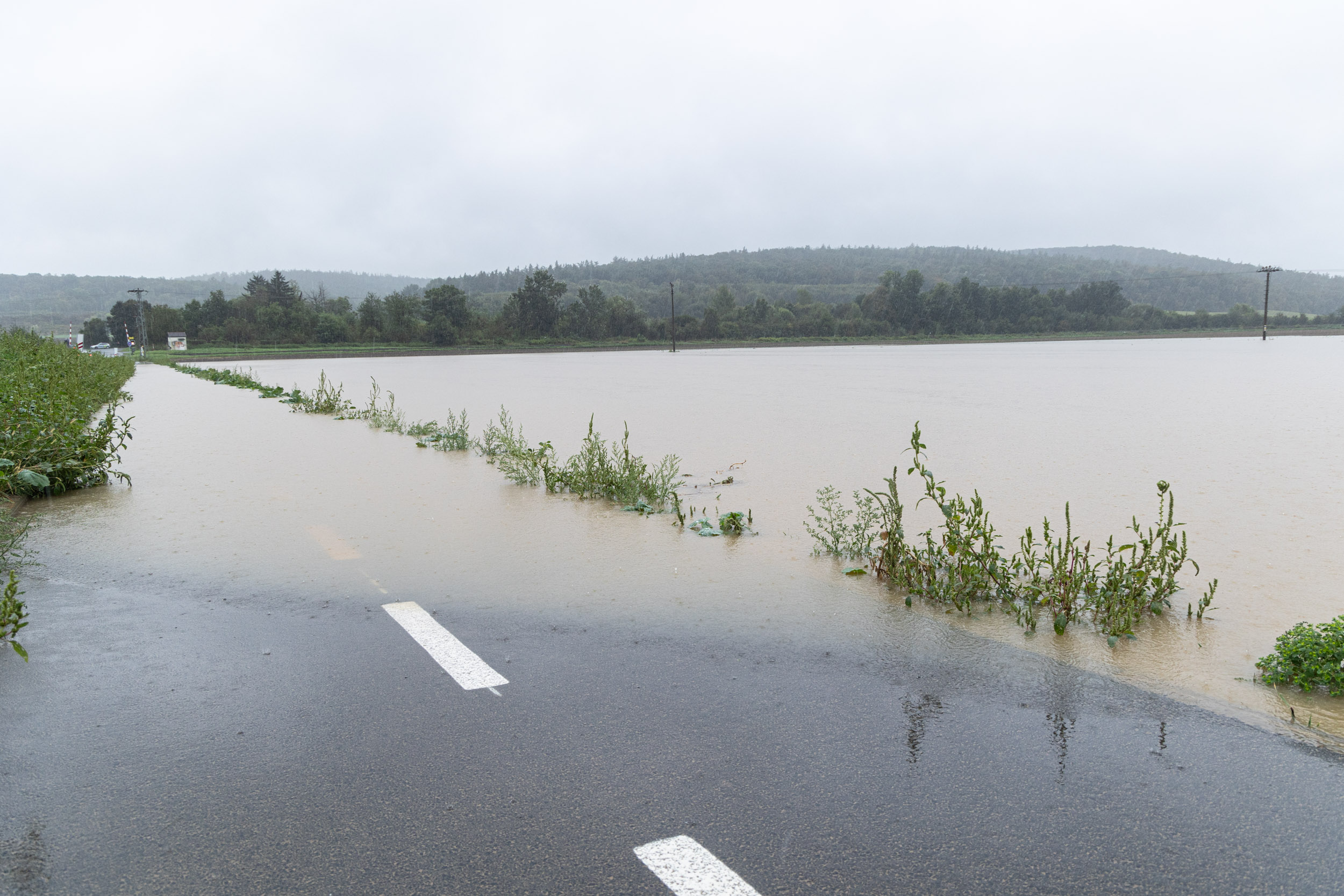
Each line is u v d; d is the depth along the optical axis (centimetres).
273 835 229
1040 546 562
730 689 328
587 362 4972
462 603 439
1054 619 409
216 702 316
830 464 927
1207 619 420
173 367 4512
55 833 230
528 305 9531
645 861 217
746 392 2166
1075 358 4884
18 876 211
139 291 7050
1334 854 219
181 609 429
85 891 206
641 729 293
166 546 558
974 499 468
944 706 312
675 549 555
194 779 259
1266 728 295
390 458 967
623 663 355
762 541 579
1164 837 227
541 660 359
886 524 546
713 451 1028
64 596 450
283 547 557
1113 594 412
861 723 297
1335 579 489
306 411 1627
